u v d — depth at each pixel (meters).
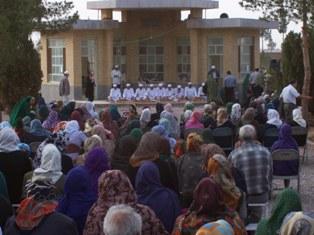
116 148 10.78
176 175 9.40
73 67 44.38
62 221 6.37
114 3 45.44
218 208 6.75
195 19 45.94
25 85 31.28
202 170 9.79
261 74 38.41
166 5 45.38
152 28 48.16
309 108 29.31
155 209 7.89
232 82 38.97
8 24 25.00
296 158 13.66
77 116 17.77
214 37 46.06
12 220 6.41
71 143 12.74
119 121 20.53
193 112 18.64
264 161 10.96
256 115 20.58
